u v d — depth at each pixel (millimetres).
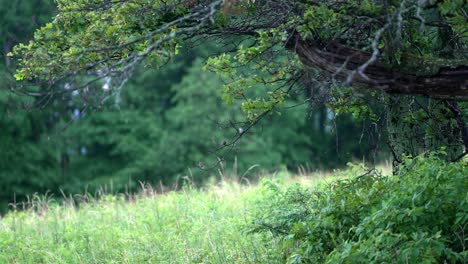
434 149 16016
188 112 52438
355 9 11305
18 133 51156
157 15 12523
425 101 16719
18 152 51312
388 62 10945
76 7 13211
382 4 10836
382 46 11930
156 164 52438
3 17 41312
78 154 54719
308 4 11578
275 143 52156
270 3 12602
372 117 16047
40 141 51844
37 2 40531
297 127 52656
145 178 53062
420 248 10906
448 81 10836
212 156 51375
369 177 14844
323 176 27828
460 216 11320
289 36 11758
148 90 55594
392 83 10969
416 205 11883
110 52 12828
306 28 11266
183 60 53125
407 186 12312
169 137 52719
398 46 10727
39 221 26812
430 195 11906
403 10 10242
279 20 12164
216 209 25438
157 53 12055
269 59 13898
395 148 16219
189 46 13336
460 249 11820
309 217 14477
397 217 11523
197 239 20859
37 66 13016
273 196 22172
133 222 24516
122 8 12570
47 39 13078
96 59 12867
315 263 12961
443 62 10867
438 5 10594
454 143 15844
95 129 52562
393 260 11039
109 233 23516
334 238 13086
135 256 19922
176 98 54219
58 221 26828
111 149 55125
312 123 54312
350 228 12227
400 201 11992
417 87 10969
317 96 14422
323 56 11305
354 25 11695
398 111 16062
